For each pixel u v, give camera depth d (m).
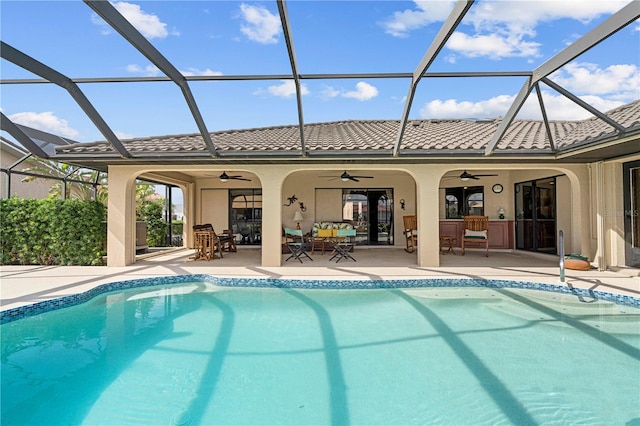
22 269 8.49
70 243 9.07
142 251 11.45
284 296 6.92
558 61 4.95
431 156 7.69
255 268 8.75
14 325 5.25
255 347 4.76
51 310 5.75
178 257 11.09
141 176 10.44
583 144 6.77
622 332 5.10
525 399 3.48
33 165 14.88
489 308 6.22
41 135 14.95
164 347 4.76
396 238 13.80
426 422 3.14
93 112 6.40
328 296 6.92
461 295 6.92
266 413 3.29
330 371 4.09
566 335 5.02
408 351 4.59
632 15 3.79
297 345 4.81
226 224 14.27
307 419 3.20
